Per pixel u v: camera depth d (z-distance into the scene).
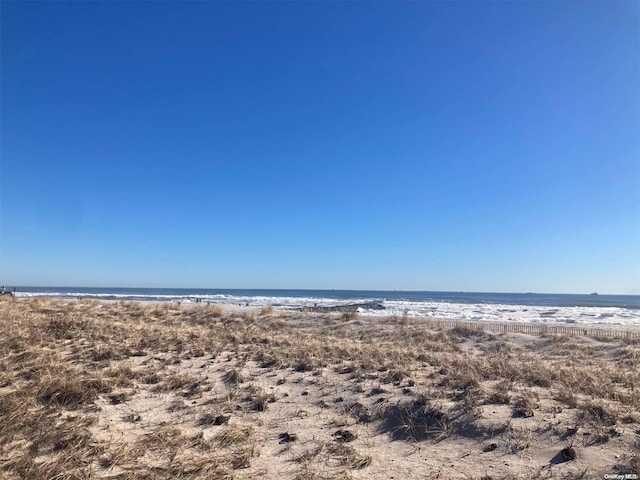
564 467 4.95
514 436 5.70
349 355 11.24
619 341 17.17
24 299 26.20
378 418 6.81
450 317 37.00
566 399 6.75
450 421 6.32
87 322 15.42
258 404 7.57
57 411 7.12
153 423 6.82
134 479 5.01
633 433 5.43
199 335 14.72
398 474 5.11
